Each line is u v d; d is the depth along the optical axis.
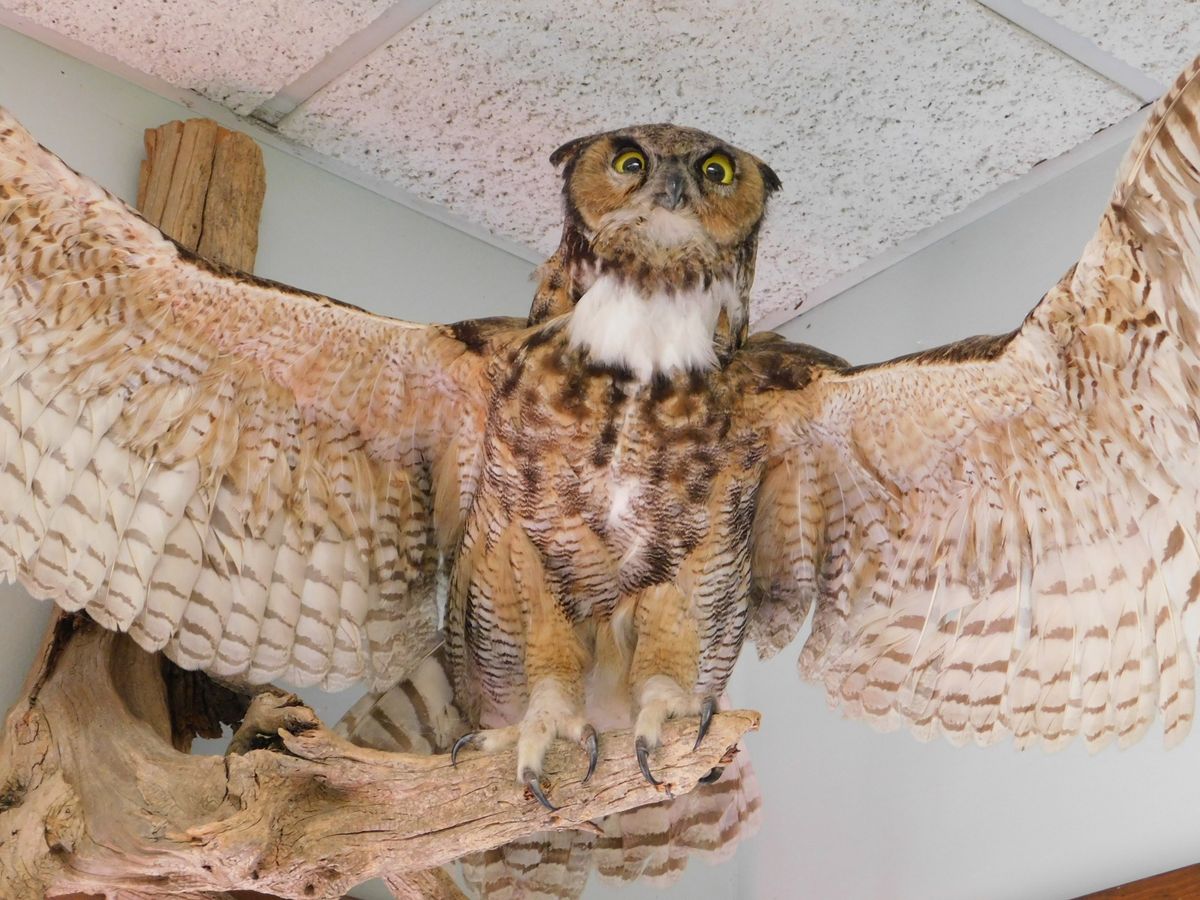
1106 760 3.23
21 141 2.46
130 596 2.77
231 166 3.61
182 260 2.67
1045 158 3.73
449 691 3.11
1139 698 2.76
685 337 2.81
